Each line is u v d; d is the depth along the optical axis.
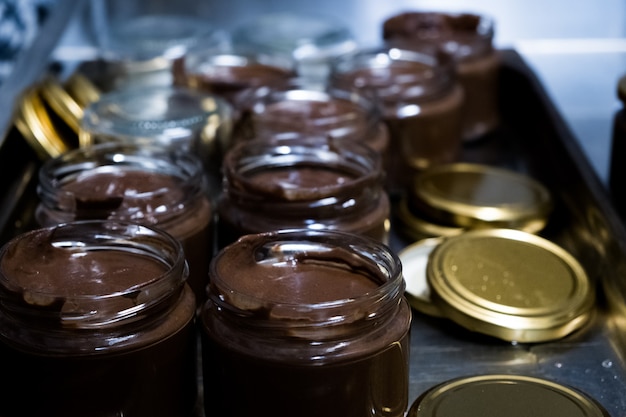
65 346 0.51
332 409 0.51
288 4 1.02
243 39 0.91
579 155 0.75
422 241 0.69
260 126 0.70
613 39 1.01
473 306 0.61
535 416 0.53
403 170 0.76
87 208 0.60
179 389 0.53
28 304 0.51
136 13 1.01
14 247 0.54
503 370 0.59
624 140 0.73
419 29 0.89
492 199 0.72
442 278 0.63
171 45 0.91
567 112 0.90
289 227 0.60
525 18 1.01
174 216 0.60
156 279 0.52
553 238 0.71
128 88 0.79
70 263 0.55
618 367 0.59
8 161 0.73
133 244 0.55
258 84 0.79
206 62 0.84
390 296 0.51
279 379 0.50
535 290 0.63
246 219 0.60
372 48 0.83
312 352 0.50
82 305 0.51
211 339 0.52
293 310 0.50
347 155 0.64
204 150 0.71
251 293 0.52
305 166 0.64
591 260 0.68
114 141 0.70
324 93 0.74
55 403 0.51
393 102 0.76
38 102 0.76
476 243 0.66
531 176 0.79
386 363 0.51
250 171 0.63
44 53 0.89
